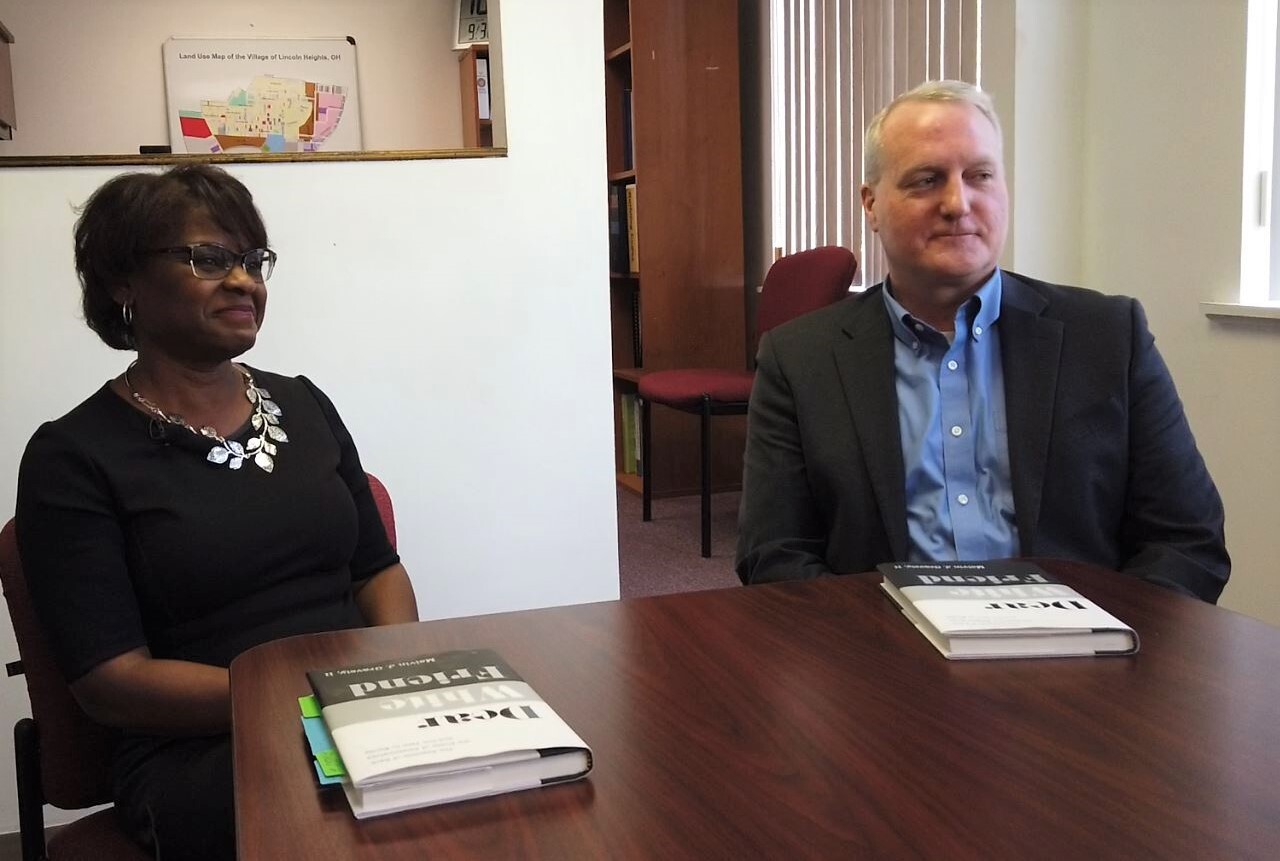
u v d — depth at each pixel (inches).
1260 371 101.9
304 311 88.9
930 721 36.2
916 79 152.6
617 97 198.8
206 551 55.4
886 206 63.5
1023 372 62.5
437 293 91.4
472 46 159.6
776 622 47.0
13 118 153.3
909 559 62.7
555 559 96.5
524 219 92.4
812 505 66.4
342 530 60.6
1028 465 61.2
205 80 161.2
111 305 58.2
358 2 165.3
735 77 190.9
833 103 174.2
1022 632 41.9
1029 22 118.0
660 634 45.9
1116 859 27.4
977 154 61.5
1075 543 61.3
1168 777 31.8
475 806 31.3
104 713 52.6
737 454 201.0
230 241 56.6
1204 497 61.8
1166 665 40.8
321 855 28.8
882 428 63.4
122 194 56.0
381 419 91.4
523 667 42.4
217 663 56.1
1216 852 27.6
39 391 84.1
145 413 56.4
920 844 28.3
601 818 30.3
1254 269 103.2
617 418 208.1
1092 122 119.7
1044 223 121.6
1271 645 42.8
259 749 35.5
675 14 186.1
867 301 68.2
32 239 82.7
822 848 28.3
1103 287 120.1
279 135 164.1
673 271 191.2
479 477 94.0
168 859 50.3
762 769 32.9
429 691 37.4
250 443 58.6
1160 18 109.6
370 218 89.4
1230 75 102.5
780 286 159.5
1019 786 31.4
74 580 52.7
